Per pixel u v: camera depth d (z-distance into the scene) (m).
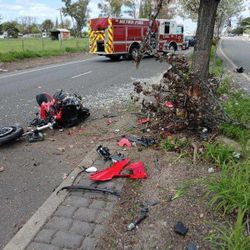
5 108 8.30
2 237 3.21
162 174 4.11
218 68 13.02
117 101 8.87
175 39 27.23
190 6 21.95
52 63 21.00
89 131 6.21
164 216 3.26
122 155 4.76
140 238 2.98
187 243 2.89
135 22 22.89
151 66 18.84
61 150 5.34
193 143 4.86
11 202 3.81
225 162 4.29
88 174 4.28
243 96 8.20
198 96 5.07
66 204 3.57
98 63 20.94
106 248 2.88
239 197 3.21
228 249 2.71
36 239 3.02
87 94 10.09
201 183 3.77
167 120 5.59
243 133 5.11
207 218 3.19
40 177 4.42
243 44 51.12
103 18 21.70
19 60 21.44
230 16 23.30
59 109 6.28
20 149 5.41
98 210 3.44
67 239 3.01
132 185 3.91
